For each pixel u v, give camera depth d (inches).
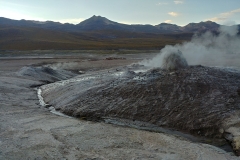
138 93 753.6
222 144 516.4
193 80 772.0
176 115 636.1
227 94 692.1
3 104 761.6
